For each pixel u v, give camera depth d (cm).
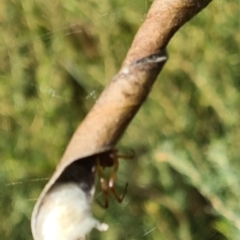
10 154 63
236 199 47
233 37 57
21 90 64
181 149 55
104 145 18
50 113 63
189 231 55
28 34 64
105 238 57
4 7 65
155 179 59
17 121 64
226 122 55
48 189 18
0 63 66
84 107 65
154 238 57
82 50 65
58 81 63
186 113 59
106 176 28
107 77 61
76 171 18
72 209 18
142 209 58
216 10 57
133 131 59
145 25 19
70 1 62
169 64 59
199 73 56
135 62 19
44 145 63
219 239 55
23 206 61
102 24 61
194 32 58
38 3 64
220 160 48
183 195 56
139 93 18
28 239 61
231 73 57
